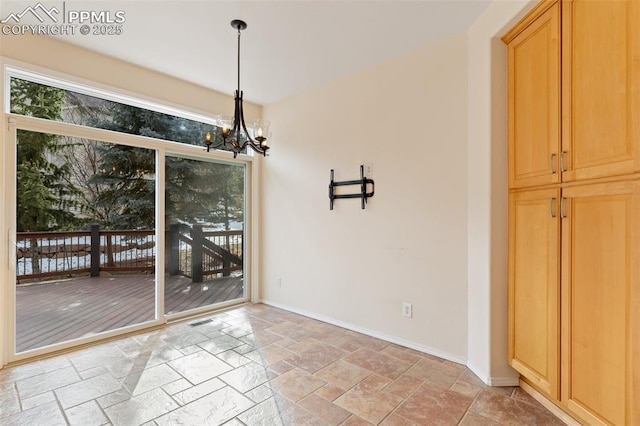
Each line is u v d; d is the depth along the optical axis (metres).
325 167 3.61
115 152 3.19
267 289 4.32
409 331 2.90
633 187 1.38
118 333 3.12
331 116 3.55
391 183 3.04
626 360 1.41
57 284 2.85
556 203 1.80
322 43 2.77
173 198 3.62
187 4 2.24
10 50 2.51
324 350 2.83
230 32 2.61
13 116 2.55
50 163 2.81
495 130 2.24
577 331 1.67
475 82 2.44
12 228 2.57
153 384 2.25
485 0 2.19
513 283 2.18
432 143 2.76
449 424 1.83
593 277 1.57
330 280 3.55
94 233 3.07
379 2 2.22
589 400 1.59
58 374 2.39
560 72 1.76
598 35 1.53
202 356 2.71
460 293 2.59
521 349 2.10
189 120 3.74
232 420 1.87
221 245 4.09
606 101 1.49
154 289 3.45
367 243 3.22
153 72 3.32
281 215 4.13
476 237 2.41
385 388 2.21
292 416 1.91
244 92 3.89
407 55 2.93
